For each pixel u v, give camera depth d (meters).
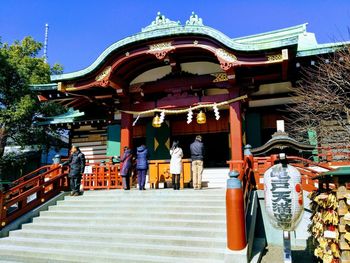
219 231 6.75
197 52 10.87
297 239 8.02
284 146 6.66
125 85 11.99
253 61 9.42
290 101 11.98
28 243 7.58
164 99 11.69
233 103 10.61
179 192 9.03
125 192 9.80
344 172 4.28
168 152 13.73
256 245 7.19
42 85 12.44
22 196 9.04
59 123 15.49
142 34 10.38
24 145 19.12
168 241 6.72
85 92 12.23
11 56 18.98
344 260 4.33
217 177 12.55
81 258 6.62
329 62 9.81
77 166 10.27
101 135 15.81
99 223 8.17
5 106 18.06
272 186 5.37
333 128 10.82
